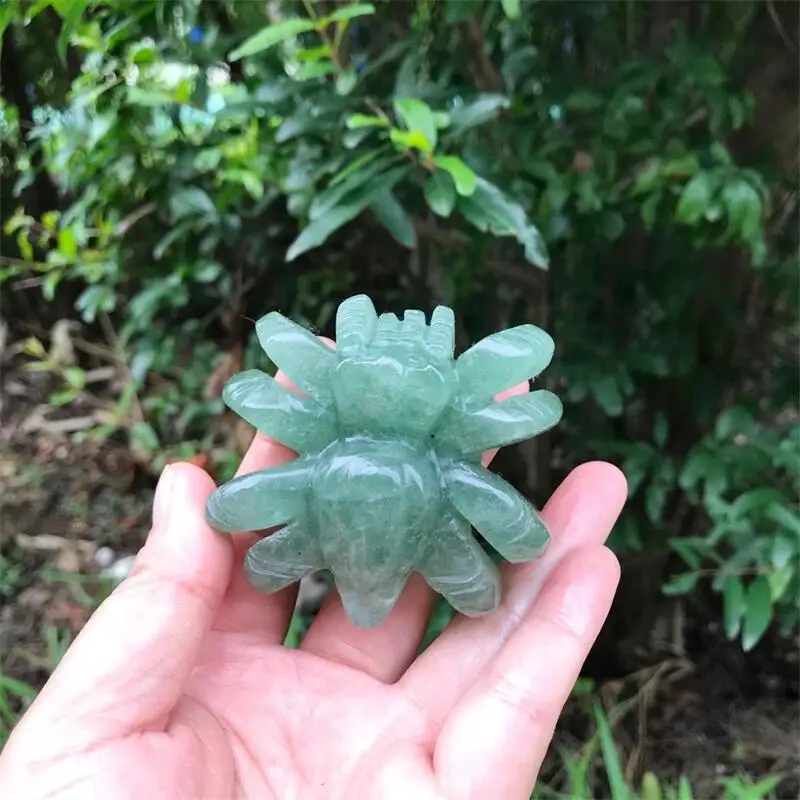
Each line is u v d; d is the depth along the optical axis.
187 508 0.18
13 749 0.15
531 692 0.17
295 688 0.20
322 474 0.17
